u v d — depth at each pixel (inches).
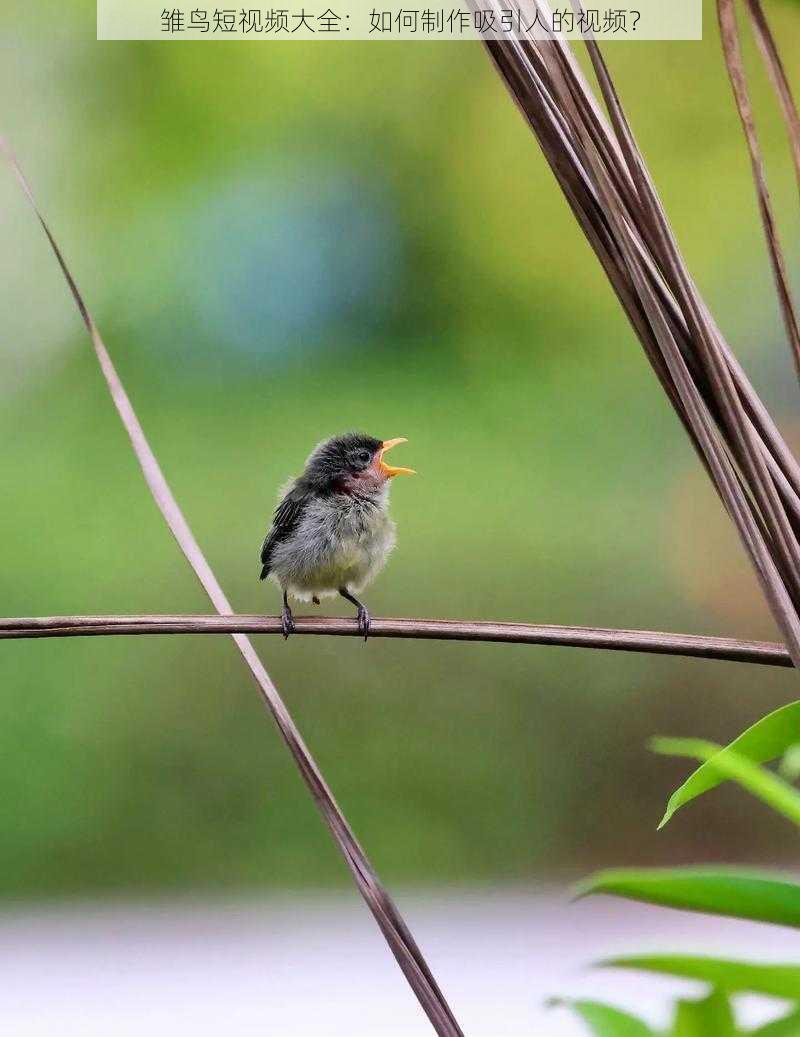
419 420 928.9
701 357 76.8
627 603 595.5
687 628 598.9
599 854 578.2
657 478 741.9
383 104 1132.5
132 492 709.9
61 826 573.9
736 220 954.1
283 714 92.0
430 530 614.2
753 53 767.1
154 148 1129.4
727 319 949.2
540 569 597.0
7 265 1025.5
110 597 581.6
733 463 77.7
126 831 575.5
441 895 553.3
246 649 95.0
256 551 595.8
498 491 705.6
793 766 66.6
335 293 1131.3
